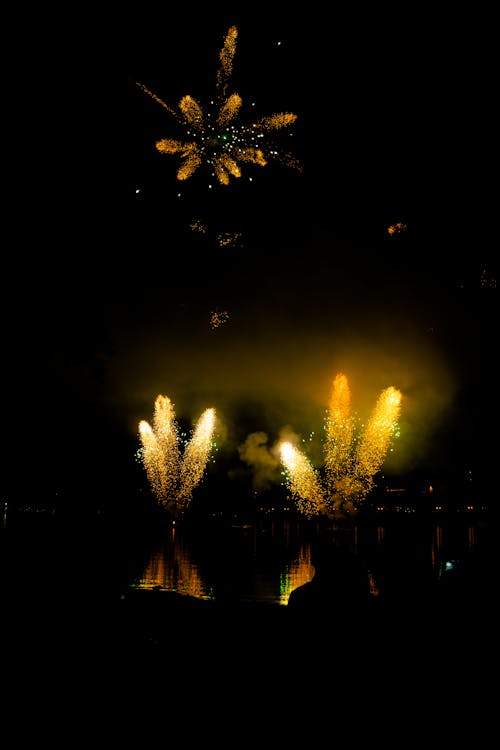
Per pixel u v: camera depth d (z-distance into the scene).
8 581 9.01
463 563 6.42
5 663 5.62
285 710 4.68
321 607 5.44
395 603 5.98
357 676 5.01
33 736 4.34
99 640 6.20
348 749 4.14
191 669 5.41
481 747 4.15
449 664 5.09
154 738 4.31
